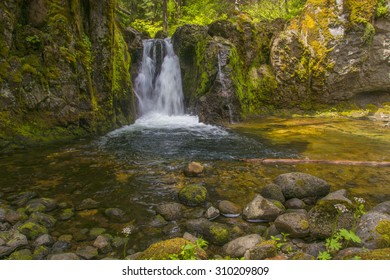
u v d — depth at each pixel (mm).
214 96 9906
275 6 15234
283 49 11352
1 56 6363
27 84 6727
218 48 10180
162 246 2805
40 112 6969
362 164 5836
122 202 4277
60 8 7199
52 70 7074
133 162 5910
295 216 3449
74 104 7453
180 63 11367
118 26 10508
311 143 7398
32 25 6934
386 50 10953
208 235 3445
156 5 17375
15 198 4246
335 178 5195
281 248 3135
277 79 11430
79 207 4090
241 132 8625
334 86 11203
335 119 10461
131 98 9797
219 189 4727
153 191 4637
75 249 3203
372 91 11688
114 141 7410
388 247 2908
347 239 2975
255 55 11672
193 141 7586
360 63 10883
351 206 3520
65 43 7266
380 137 7941
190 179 5102
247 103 10945
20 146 6520
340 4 10703
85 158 6066
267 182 4992
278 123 9914
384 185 4902
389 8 10609
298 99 11500
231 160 6109
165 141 7539
